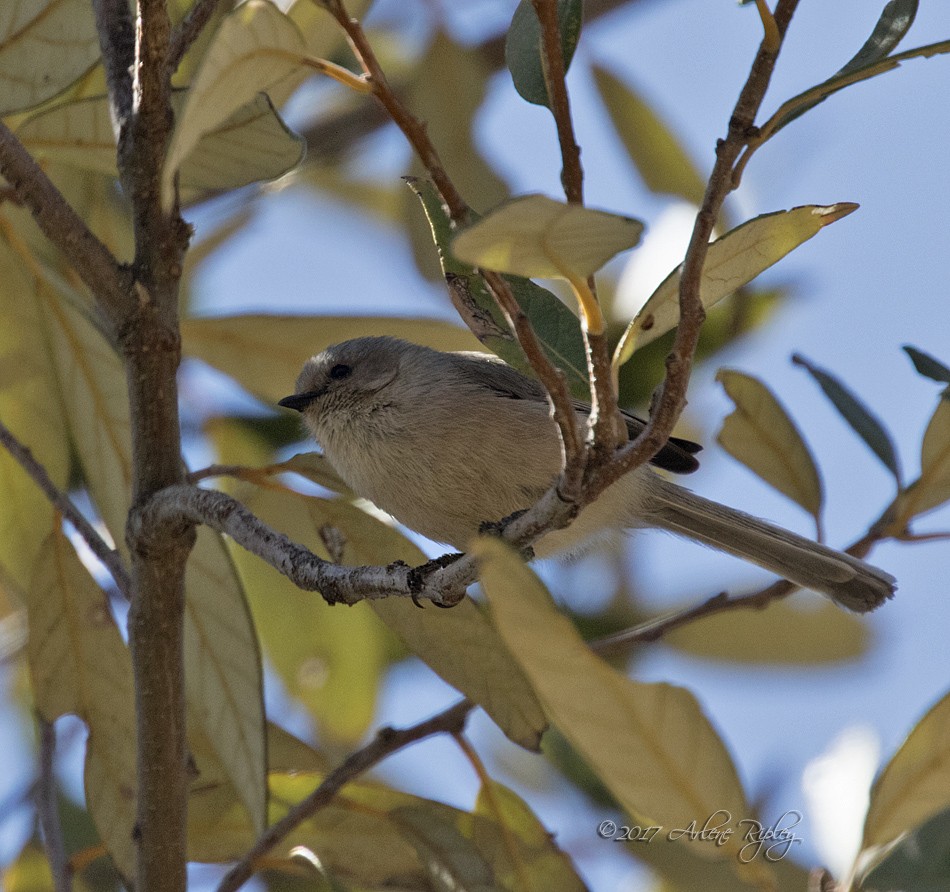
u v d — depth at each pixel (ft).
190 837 25.04
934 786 16.29
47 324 24.76
